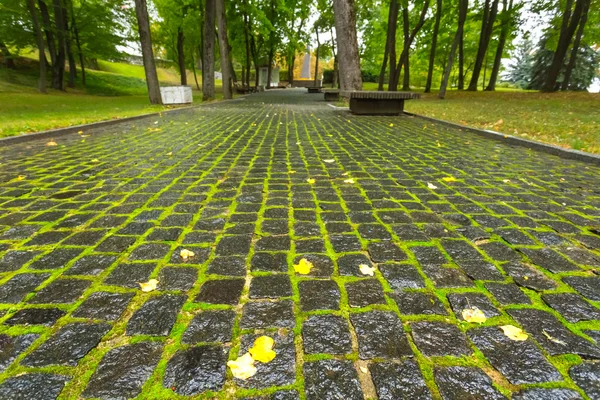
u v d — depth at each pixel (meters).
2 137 5.99
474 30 31.27
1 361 1.34
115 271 1.96
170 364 1.33
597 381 1.28
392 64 21.69
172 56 38.09
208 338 1.46
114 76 36.31
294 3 31.16
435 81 49.16
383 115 11.40
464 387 1.25
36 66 29.70
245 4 24.66
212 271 1.98
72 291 1.78
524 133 6.82
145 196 3.21
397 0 20.42
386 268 2.03
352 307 1.68
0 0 19.67
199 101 18.91
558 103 13.84
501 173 4.16
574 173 4.19
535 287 1.86
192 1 22.86
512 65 54.38
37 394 1.20
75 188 3.43
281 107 15.02
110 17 26.19
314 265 2.05
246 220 2.69
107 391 1.22
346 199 3.18
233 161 4.62
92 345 1.42
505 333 1.51
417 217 2.79
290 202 3.09
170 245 2.27
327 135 7.02
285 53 42.50
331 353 1.40
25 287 1.81
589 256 2.19
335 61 42.25
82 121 8.24
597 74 40.56
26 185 3.51
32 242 2.29
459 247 2.29
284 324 1.56
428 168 4.36
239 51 36.19
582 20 19.95
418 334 1.51
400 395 1.21
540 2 21.80
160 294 1.76
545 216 2.83
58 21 23.91
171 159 4.70
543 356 1.40
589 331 1.54
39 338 1.46
